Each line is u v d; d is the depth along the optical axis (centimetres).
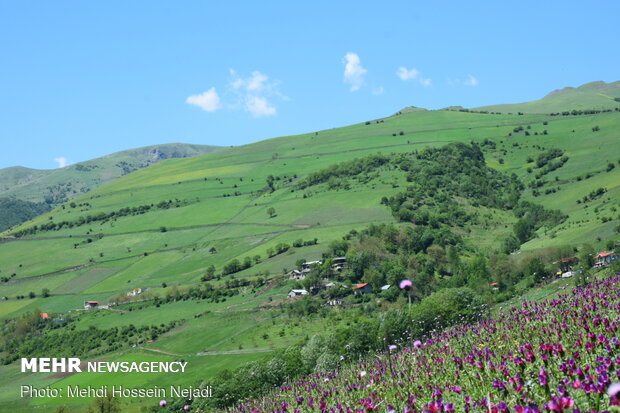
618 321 2906
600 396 1716
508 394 2036
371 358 4603
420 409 2139
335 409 2591
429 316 8800
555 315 3703
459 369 2762
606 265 11544
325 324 16912
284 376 8600
